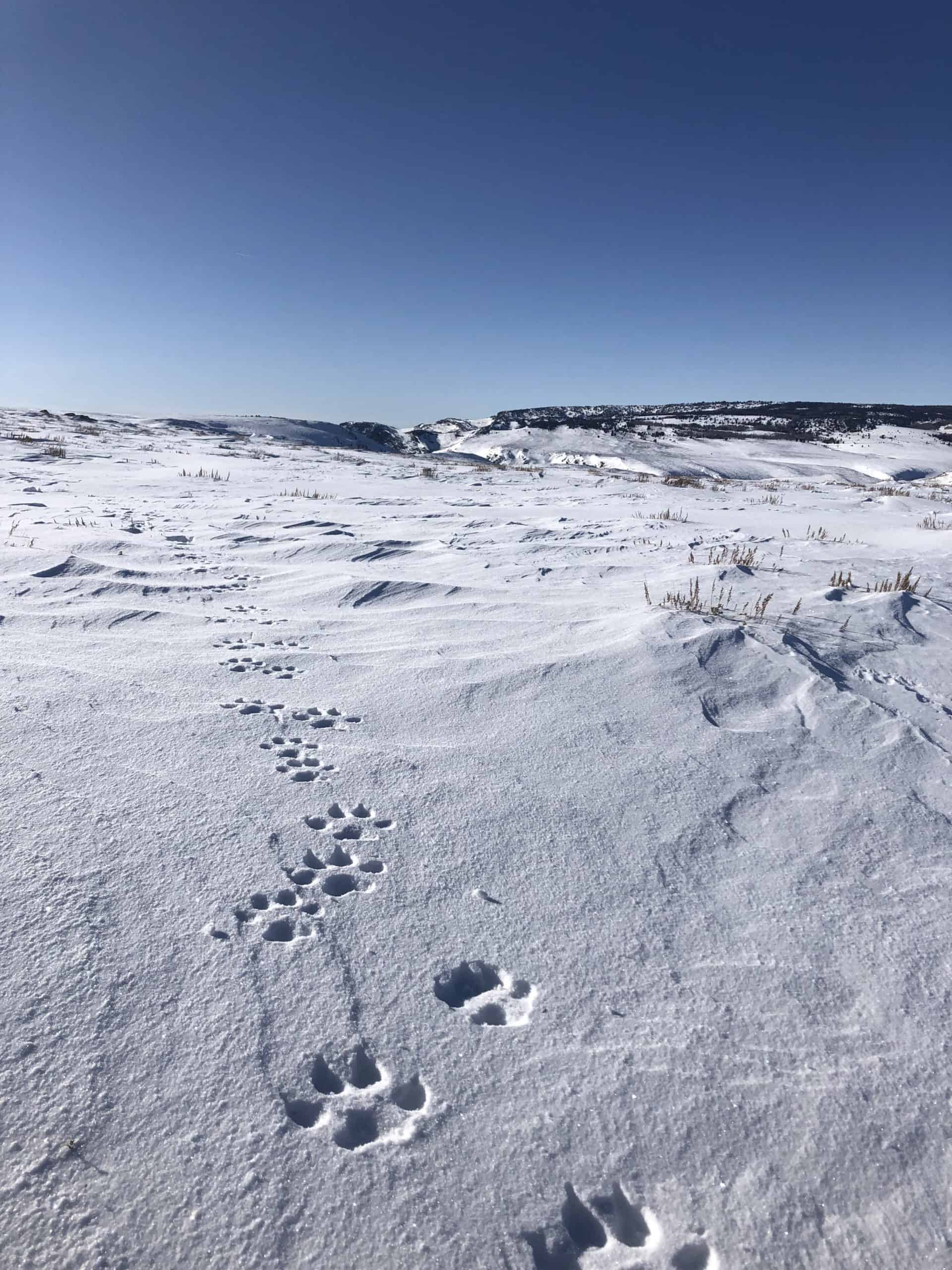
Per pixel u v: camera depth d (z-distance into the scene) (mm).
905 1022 1717
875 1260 1289
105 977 1713
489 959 1870
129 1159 1353
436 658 3760
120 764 2619
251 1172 1346
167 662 3648
